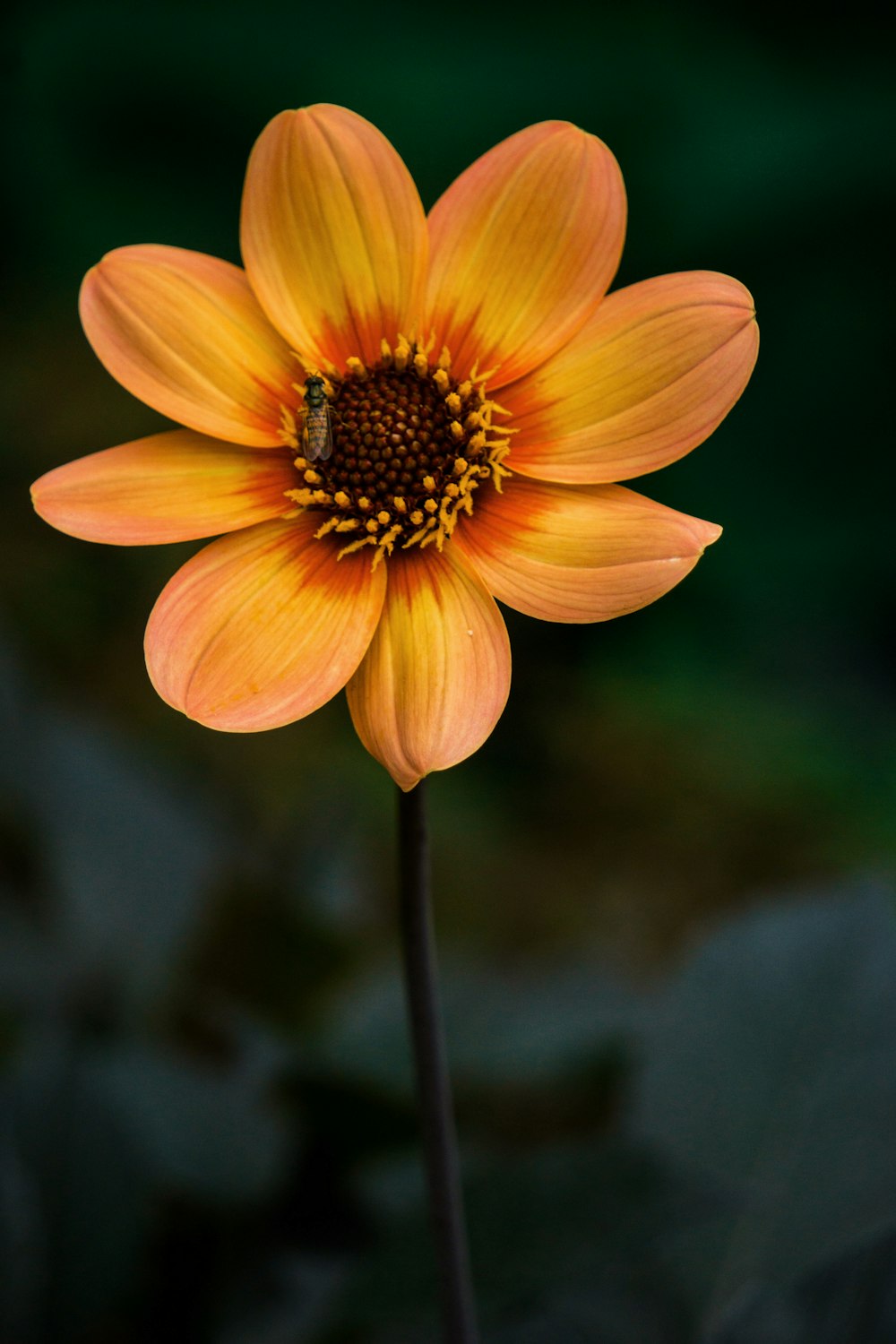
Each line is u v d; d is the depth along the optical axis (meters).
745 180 1.15
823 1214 0.48
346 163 0.44
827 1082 0.49
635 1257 0.45
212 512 0.43
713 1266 0.47
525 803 0.83
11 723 0.58
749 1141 0.49
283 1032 0.55
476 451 0.44
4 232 1.14
